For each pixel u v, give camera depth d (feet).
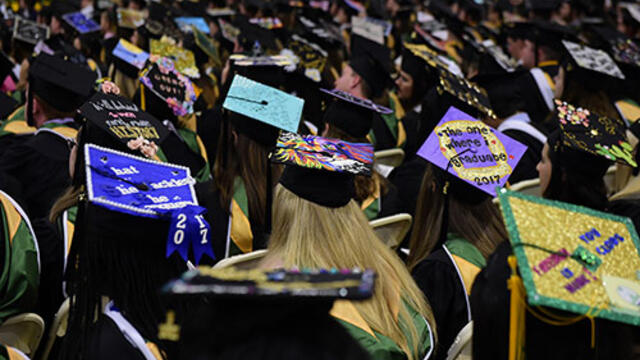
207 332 4.43
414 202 13.58
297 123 10.53
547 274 5.41
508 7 36.37
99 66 22.07
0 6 34.86
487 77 16.21
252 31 23.84
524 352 5.63
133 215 6.40
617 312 5.34
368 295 4.09
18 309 8.14
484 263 8.73
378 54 18.15
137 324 6.41
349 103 13.92
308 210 6.91
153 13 24.71
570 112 8.43
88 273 6.49
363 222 7.18
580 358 5.69
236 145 10.38
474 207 9.11
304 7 34.91
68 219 8.66
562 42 15.70
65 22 25.46
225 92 16.22
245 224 10.14
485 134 9.68
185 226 6.50
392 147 18.22
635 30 31.65
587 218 5.80
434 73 18.62
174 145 12.25
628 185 10.91
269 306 4.38
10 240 8.18
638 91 20.53
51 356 8.99
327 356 4.28
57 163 12.47
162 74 12.50
